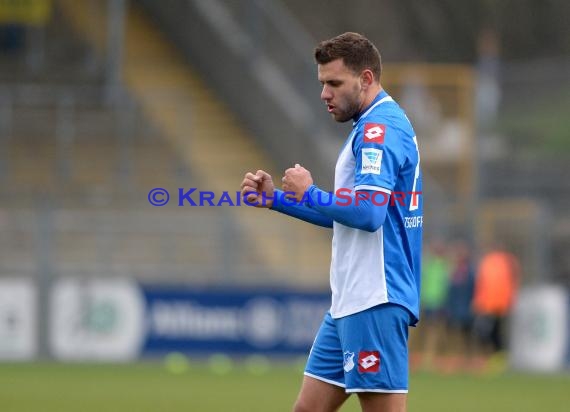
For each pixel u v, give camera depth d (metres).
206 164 89.62
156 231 80.81
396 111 24.44
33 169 86.00
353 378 24.23
